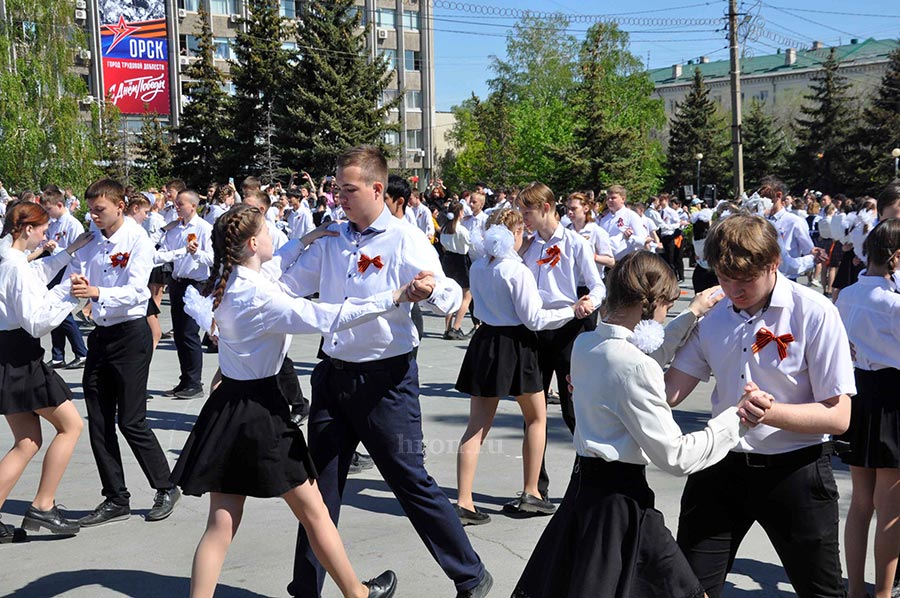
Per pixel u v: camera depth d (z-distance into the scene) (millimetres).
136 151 46656
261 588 4180
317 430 3871
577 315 5023
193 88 44000
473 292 5109
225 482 3424
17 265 4531
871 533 4746
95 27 50406
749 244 2779
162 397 8508
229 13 55469
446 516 3869
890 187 5656
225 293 3445
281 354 3561
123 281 5184
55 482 4879
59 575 4379
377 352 3777
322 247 4043
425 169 63656
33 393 4680
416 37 62562
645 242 11891
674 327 3049
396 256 3871
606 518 2672
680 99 98688
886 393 3676
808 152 54938
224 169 41312
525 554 4566
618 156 47344
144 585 4258
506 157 59375
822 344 2859
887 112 51625
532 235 6020
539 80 63031
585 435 2756
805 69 88000
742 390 2975
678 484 5582
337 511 3895
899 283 3721
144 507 5430
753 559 4484
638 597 2646
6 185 31906
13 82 31875
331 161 40094
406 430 3818
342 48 41438
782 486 2920
